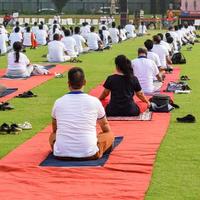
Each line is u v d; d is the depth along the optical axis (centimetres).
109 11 8388
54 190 909
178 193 905
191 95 1819
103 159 1063
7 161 1064
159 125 1366
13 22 6981
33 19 7112
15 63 2238
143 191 902
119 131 1303
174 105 1584
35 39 4006
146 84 1769
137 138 1236
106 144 1083
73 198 872
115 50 3747
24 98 1788
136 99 1617
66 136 1047
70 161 1048
